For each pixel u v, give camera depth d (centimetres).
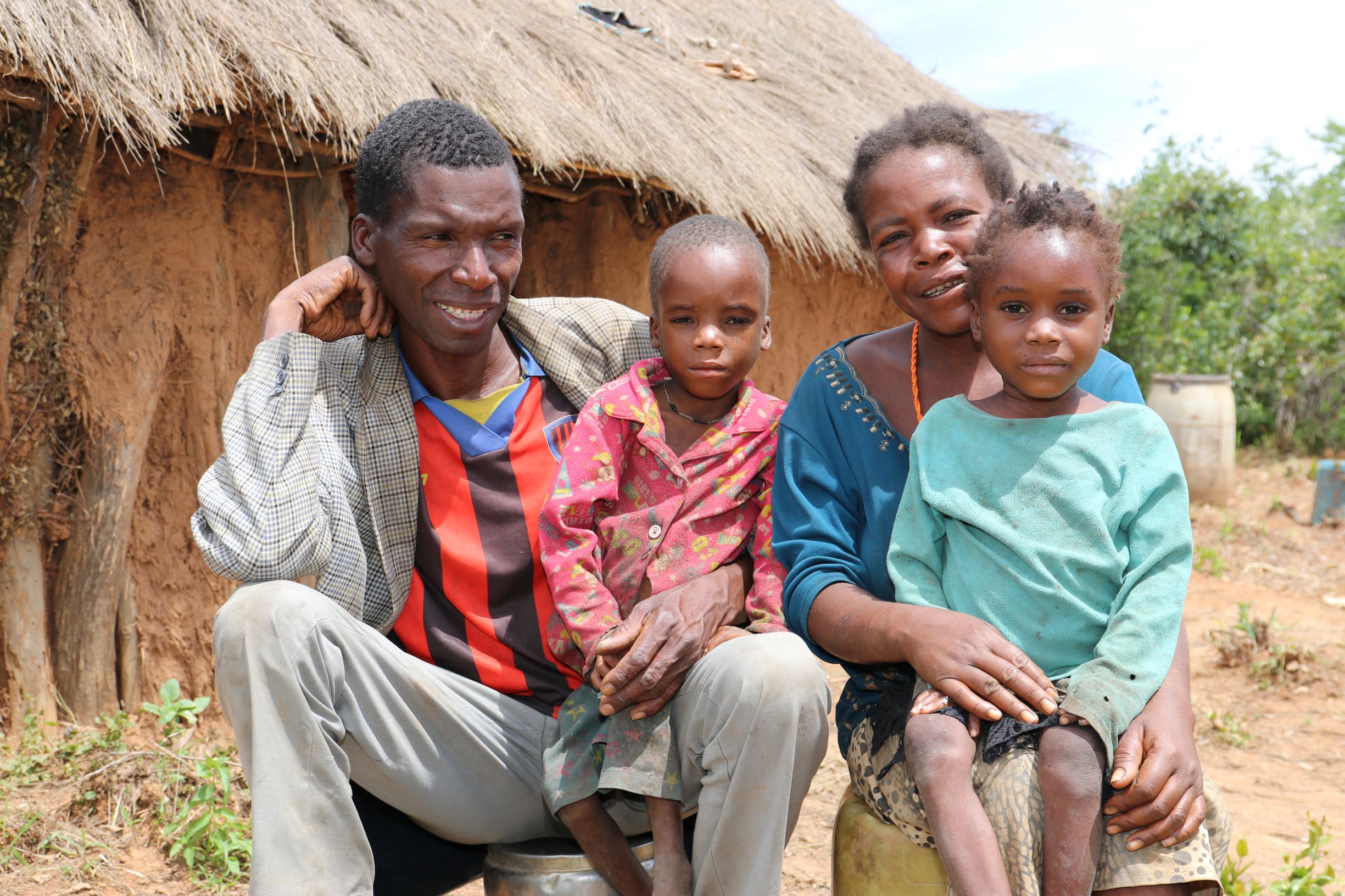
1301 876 312
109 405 410
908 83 812
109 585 420
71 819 353
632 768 217
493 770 234
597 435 235
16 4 331
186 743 397
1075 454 207
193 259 425
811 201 558
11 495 403
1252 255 1477
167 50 363
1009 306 206
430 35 458
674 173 499
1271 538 940
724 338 232
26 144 380
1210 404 1069
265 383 231
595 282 572
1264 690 584
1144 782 184
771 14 787
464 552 242
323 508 227
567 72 509
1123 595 201
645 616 218
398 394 245
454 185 228
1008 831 191
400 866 250
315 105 397
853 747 226
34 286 391
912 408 239
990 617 205
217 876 331
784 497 234
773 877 207
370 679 215
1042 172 775
